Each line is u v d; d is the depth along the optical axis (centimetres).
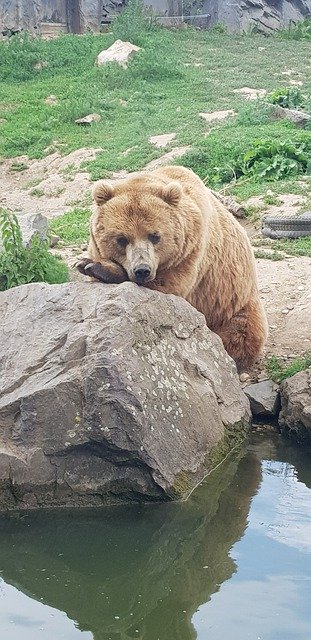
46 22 2134
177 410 617
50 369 606
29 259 761
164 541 575
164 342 632
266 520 588
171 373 625
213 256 678
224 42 2103
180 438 614
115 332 606
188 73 1736
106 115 1483
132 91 1623
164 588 542
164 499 600
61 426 596
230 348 702
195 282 668
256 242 894
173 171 674
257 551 563
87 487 598
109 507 599
